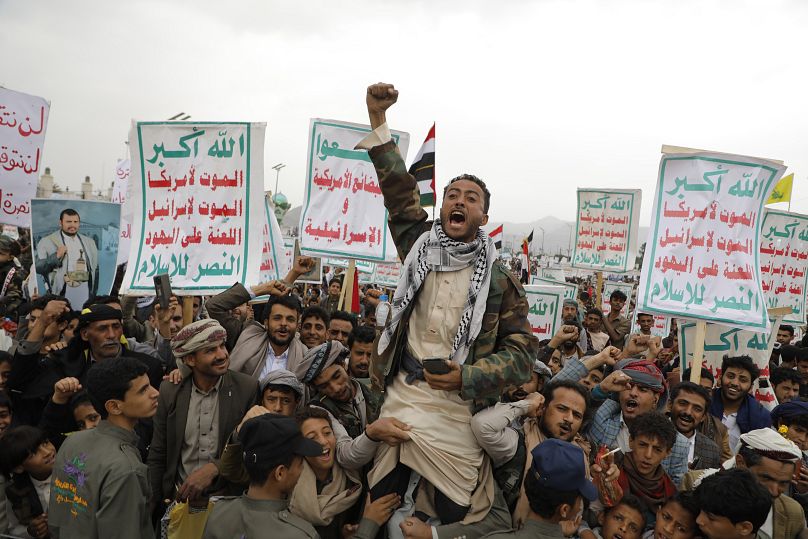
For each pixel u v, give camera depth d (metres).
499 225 10.64
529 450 3.40
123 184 12.59
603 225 12.12
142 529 3.02
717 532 2.95
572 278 28.28
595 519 3.46
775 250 8.18
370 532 2.78
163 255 5.07
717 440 4.81
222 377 3.87
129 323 6.19
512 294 2.92
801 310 8.23
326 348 3.80
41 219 7.02
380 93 3.04
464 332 2.78
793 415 4.60
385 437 2.79
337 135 7.11
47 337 5.11
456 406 2.84
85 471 2.98
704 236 5.55
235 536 2.71
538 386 4.64
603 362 4.53
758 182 5.50
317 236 7.02
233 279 5.01
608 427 4.29
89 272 7.20
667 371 7.33
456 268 2.89
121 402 3.08
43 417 4.21
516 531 2.84
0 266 8.98
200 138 5.11
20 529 3.67
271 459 2.70
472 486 2.83
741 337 6.35
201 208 5.09
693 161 5.66
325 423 3.23
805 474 4.09
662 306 5.55
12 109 7.61
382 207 7.14
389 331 2.90
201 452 3.77
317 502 3.13
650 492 3.65
